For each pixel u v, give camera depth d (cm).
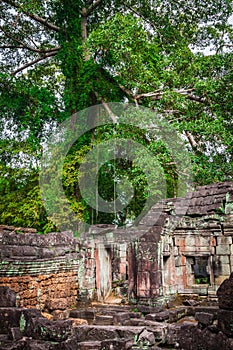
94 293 1314
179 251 1354
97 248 1352
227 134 1816
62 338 610
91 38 1867
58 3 2106
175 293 1296
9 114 2100
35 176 1933
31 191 1883
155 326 921
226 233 1273
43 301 1105
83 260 1311
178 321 1074
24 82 2098
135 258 1262
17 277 1028
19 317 652
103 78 2061
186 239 1353
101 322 1039
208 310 1109
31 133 1986
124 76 1975
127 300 1275
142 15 2277
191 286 1316
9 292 707
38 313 662
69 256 1242
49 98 2073
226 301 595
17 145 1997
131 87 2039
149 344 827
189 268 1365
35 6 2012
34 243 1157
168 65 2042
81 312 1103
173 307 1187
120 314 1021
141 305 1186
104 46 1952
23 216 1864
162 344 862
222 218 1280
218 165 1823
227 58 1972
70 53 2023
